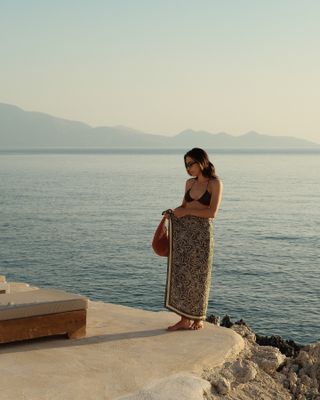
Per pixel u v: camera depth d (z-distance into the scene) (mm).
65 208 74312
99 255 42938
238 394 5570
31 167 198000
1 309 5781
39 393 4867
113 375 5355
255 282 36125
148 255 43000
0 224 59031
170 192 99625
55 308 6121
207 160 6523
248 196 99438
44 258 41781
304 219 69875
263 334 26281
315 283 36125
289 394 5895
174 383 5258
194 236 6570
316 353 6691
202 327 6871
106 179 135000
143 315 7422
